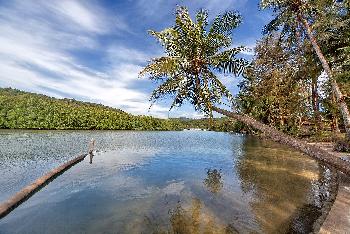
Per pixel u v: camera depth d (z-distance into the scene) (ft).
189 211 40.14
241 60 48.62
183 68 46.34
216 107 42.91
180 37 46.24
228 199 45.83
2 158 76.69
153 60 45.70
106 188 52.85
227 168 75.36
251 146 136.36
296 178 60.49
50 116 220.84
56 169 64.80
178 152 112.68
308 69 92.53
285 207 41.42
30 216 38.22
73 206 42.42
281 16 69.15
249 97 141.90
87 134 196.34
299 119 147.13
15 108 207.00
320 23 68.08
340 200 39.09
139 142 156.46
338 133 118.73
